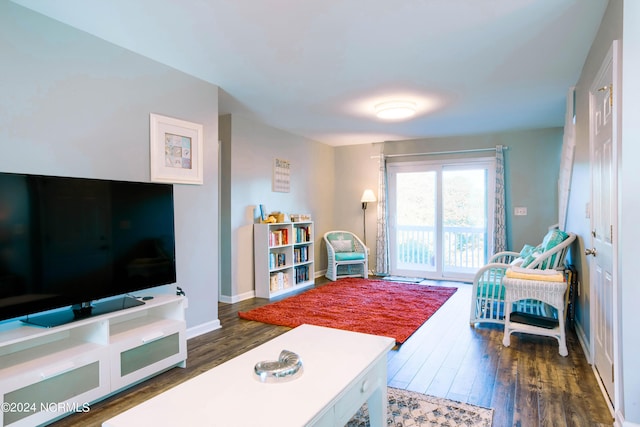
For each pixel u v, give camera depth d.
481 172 5.98
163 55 2.89
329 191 6.89
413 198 6.47
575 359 2.88
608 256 2.19
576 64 3.08
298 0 2.12
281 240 5.20
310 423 1.26
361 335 2.07
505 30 2.50
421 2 2.15
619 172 1.89
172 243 2.87
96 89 2.61
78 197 2.29
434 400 2.27
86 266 2.32
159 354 2.58
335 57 2.94
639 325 1.82
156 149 2.99
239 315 4.09
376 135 6.01
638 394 1.82
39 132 2.31
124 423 1.23
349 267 6.63
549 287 2.98
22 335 1.94
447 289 5.34
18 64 2.21
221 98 4.00
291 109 4.44
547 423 2.01
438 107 4.37
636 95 1.79
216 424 1.22
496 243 5.71
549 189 5.52
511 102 4.16
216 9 2.22
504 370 2.70
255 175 5.08
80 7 2.21
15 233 2.01
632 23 1.79
